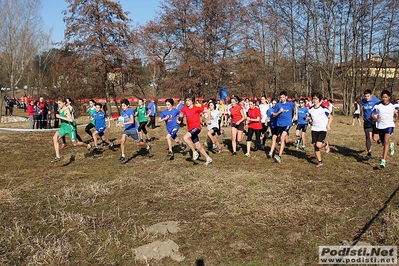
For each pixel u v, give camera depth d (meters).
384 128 7.74
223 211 5.11
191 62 27.92
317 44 30.14
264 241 4.17
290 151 10.30
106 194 6.03
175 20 28.28
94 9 25.44
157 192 6.07
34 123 19.38
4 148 11.27
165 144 11.98
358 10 28.44
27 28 31.66
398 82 38.06
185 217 4.93
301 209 5.13
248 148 9.45
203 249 4.00
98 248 4.01
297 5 29.92
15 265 3.68
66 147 11.49
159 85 30.88
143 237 4.30
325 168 7.86
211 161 8.33
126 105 8.87
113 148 10.72
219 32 28.42
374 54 30.27
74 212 5.18
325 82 33.53
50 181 6.95
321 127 7.85
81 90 27.30
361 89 31.00
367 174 7.25
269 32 31.41
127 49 27.17
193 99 8.23
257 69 31.00
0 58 29.22
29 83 41.75
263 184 6.44
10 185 6.71
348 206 5.28
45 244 4.07
